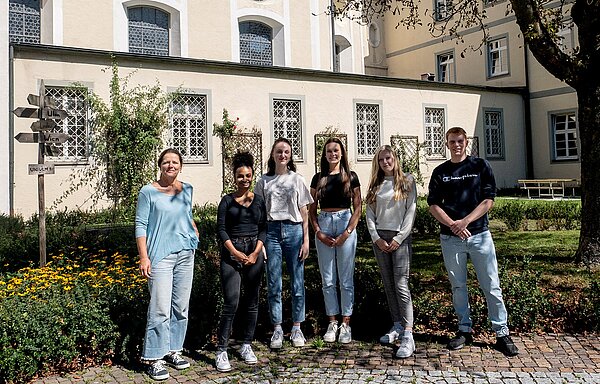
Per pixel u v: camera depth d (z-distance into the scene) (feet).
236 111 53.16
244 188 15.51
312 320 17.63
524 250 29.66
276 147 16.83
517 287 17.21
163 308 14.34
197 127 51.52
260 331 17.83
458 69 81.76
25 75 42.83
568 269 23.00
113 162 46.39
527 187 65.16
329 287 17.03
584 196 24.07
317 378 13.92
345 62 78.74
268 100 55.06
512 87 72.74
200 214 45.80
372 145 63.05
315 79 58.23
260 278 15.52
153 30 59.98
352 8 38.04
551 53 23.77
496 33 76.28
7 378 13.71
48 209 43.47
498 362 14.56
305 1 69.46
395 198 16.03
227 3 63.05
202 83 51.31
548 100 71.26
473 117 70.49
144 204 14.69
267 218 16.71
